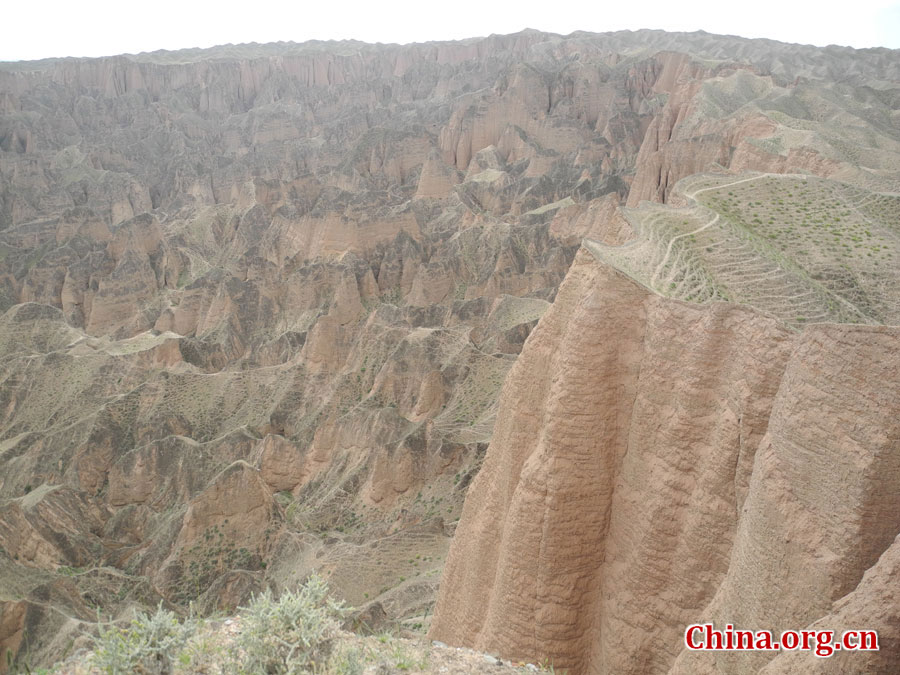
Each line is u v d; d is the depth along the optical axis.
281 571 39.59
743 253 24.28
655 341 18.45
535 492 19.48
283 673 10.73
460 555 24.42
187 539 41.41
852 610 10.67
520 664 13.54
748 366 16.36
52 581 30.58
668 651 17.44
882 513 12.20
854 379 12.77
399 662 12.57
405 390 57.50
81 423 57.31
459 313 70.25
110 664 10.47
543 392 21.34
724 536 16.50
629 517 18.78
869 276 25.67
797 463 13.46
